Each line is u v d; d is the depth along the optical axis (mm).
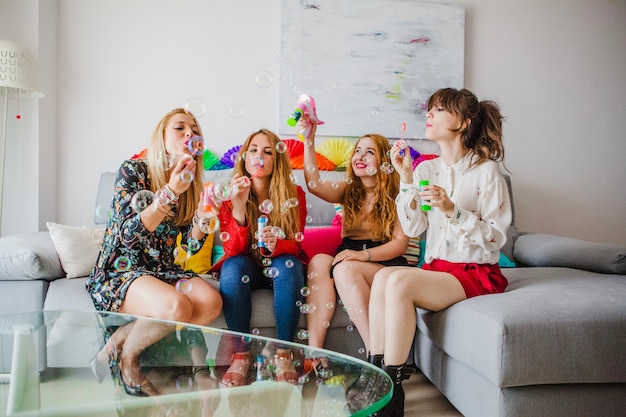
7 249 1735
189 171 1540
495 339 1277
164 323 1349
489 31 3018
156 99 2719
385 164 1870
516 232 2611
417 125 2896
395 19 2871
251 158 1854
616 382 1348
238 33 2779
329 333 1843
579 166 3146
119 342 1233
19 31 2453
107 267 1667
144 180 1735
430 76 2910
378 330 1561
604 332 1315
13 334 1280
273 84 2803
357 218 1998
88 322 1360
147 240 1691
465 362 1408
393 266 1759
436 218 1757
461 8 2934
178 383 1025
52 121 2596
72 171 2650
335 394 978
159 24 2721
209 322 1642
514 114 3059
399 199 1767
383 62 2861
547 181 3107
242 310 1703
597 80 3164
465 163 1729
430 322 1639
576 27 3129
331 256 1973
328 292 1793
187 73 2744
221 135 2773
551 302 1388
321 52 2807
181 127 1734
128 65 2693
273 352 1177
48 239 1964
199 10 2750
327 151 2807
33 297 1746
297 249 1909
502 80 3039
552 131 3109
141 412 920
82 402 951
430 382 1883
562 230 3129
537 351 1273
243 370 1090
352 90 2840
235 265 1763
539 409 1301
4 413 910
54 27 2596
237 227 1840
